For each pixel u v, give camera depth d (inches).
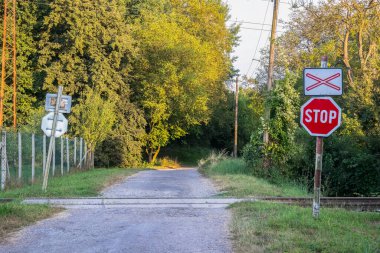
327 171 1003.3
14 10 1465.3
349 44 1395.2
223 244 296.7
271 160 870.4
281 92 876.0
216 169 1026.1
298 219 347.6
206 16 2158.0
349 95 1122.0
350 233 310.5
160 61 1739.7
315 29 1325.0
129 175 1004.6
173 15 1959.9
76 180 754.8
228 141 2516.0
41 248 287.1
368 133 1062.4
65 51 1518.2
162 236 323.3
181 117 1884.8
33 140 727.1
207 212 434.9
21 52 1598.2
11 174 703.7
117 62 1561.3
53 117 585.0
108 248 287.1
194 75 1768.0
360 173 997.8
